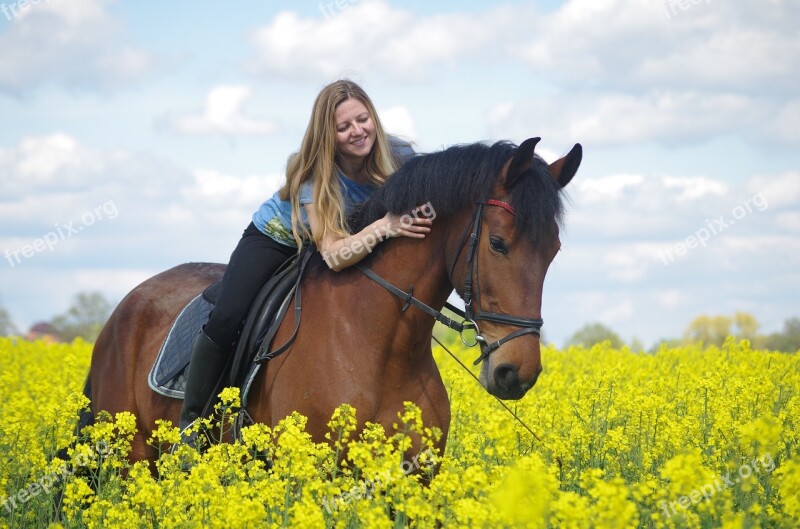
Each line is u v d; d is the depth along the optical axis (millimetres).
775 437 5008
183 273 8461
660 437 7461
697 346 17031
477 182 6012
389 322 6246
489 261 5945
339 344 6250
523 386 5805
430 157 6285
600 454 7508
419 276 6273
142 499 5785
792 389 9703
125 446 6930
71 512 6215
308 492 5090
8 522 6867
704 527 5504
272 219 6910
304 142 6746
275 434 6305
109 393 8000
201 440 6754
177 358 7418
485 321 5980
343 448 6027
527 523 4512
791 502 4922
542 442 6922
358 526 5293
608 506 4355
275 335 6621
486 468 6215
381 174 6930
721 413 7320
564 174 6383
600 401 8773
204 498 5617
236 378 6828
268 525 5371
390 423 6172
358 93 6809
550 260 6000
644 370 12211
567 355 15883
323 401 6141
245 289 6820
